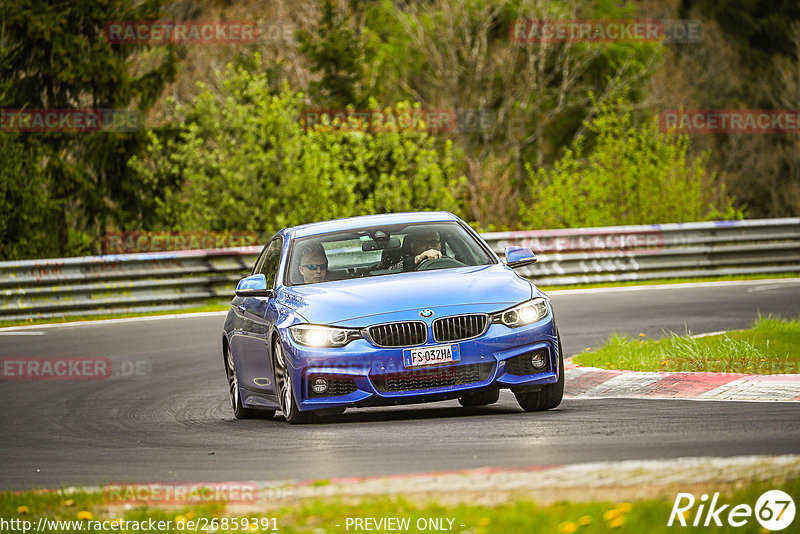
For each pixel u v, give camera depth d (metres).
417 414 34.44
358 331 30.91
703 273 85.50
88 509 22.02
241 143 112.00
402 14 180.38
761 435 25.72
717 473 20.59
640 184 110.69
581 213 113.88
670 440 25.69
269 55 171.12
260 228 110.06
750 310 62.09
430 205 118.69
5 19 117.06
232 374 38.44
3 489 25.77
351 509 19.75
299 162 110.62
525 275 82.50
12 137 103.56
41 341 62.38
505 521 18.12
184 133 112.31
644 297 71.94
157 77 123.75
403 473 23.66
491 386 30.86
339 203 112.19
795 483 19.58
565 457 24.19
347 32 168.88
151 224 120.31
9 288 73.38
